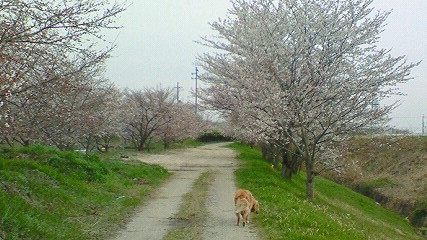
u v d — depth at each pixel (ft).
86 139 73.97
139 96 131.95
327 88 58.44
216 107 84.48
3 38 25.31
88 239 26.55
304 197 57.00
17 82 28.78
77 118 51.60
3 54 25.32
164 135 137.80
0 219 23.06
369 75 59.72
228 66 75.00
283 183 63.26
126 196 42.19
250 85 62.49
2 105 28.99
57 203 31.63
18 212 25.07
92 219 31.48
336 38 61.93
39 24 27.17
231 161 94.07
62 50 30.55
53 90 32.12
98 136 81.61
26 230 23.54
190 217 35.32
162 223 32.76
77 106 54.49
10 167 34.01
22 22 26.61
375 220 69.05
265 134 64.59
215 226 32.35
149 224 32.24
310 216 37.76
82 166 45.11
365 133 60.95
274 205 41.47
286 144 68.49
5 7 25.64
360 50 61.93
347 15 62.18
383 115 57.77
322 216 42.14
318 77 59.31
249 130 67.62
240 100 69.62
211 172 71.10
